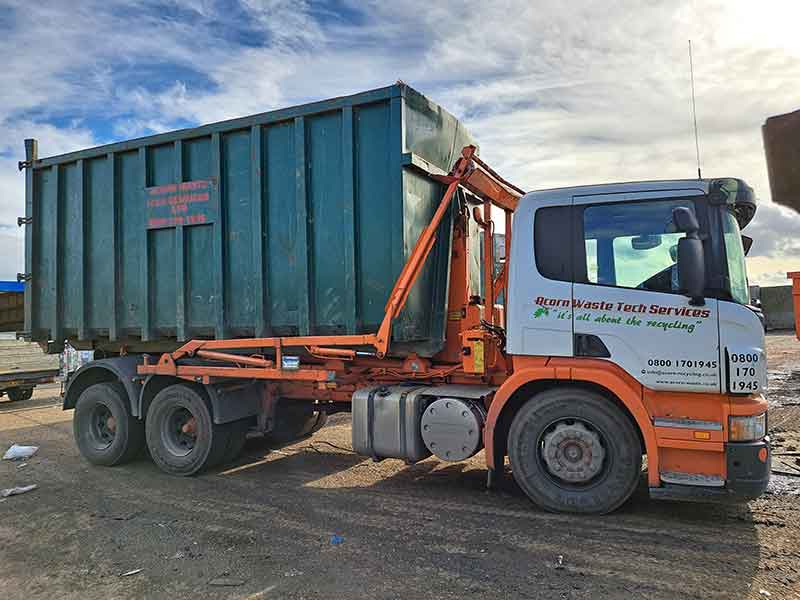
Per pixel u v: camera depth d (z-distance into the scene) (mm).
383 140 5836
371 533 4762
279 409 7422
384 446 5812
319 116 6152
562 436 4988
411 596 3674
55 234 7883
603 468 4898
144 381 7168
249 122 6461
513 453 5148
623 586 3717
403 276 5562
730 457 4453
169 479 6688
